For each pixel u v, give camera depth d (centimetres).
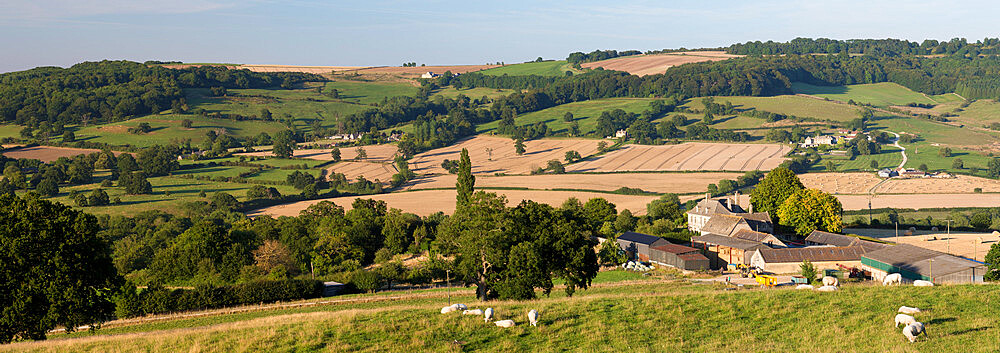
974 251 11125
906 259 8988
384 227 13062
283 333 4266
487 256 6038
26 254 4697
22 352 4222
